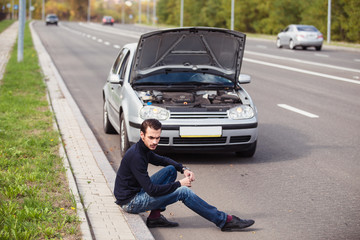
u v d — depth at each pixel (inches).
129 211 214.8
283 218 227.6
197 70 351.6
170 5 4345.5
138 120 307.9
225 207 242.4
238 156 337.4
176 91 344.5
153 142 203.2
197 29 324.8
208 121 307.3
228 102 329.1
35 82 658.8
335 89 657.6
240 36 331.9
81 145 343.3
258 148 362.9
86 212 218.2
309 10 2164.1
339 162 323.9
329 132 414.6
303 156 339.6
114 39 1822.1
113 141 380.8
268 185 276.4
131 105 316.8
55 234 189.9
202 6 3592.5
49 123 405.4
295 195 259.4
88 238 188.4
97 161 304.2
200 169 307.6
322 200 251.4
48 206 215.6
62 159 300.4
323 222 222.4
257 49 1378.0
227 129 308.8
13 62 913.5
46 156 304.0
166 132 303.4
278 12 2509.8
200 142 308.5
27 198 225.6
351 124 446.3
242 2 2903.5
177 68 349.1
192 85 350.0
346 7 1950.1
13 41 1572.3
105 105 403.2
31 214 203.2
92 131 413.7
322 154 344.5
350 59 1069.8
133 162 205.9
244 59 1071.6
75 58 1080.2
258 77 783.7
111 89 375.9
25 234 183.9
